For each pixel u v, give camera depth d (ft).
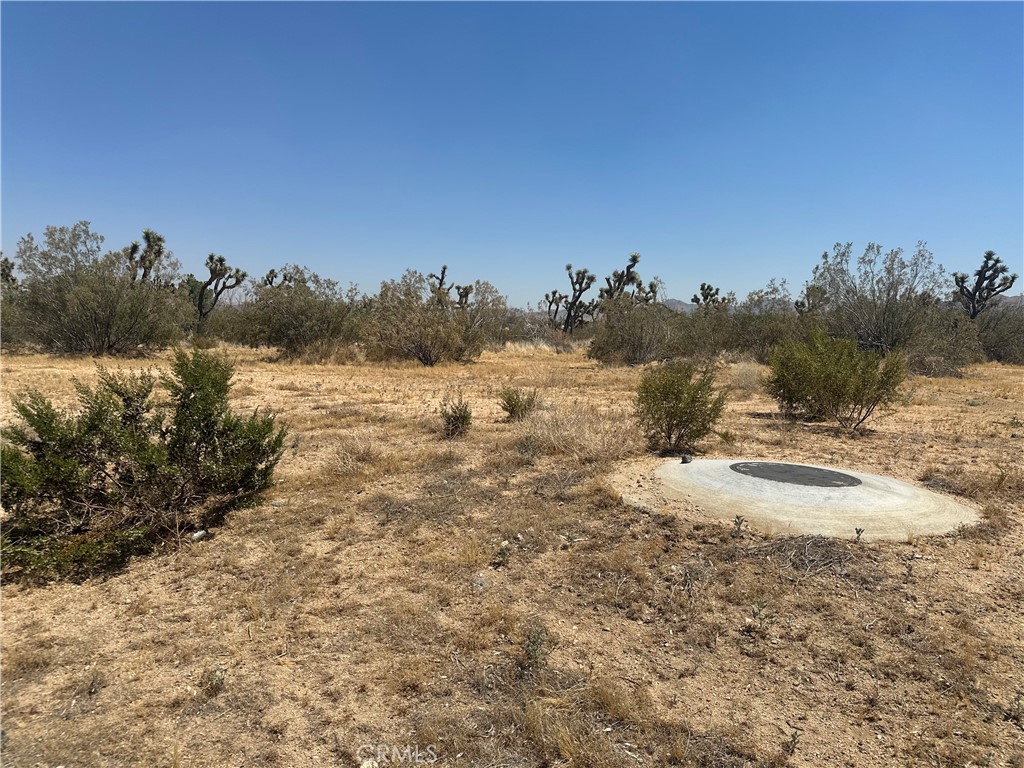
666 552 16.02
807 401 37.96
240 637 12.19
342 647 11.89
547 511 18.99
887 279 82.48
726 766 8.92
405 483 22.24
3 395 41.70
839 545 15.90
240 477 18.72
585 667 11.31
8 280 101.40
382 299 97.04
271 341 95.25
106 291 86.48
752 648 11.91
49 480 15.10
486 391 52.06
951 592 13.84
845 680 10.93
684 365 31.12
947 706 10.19
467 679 10.91
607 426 28.76
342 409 39.65
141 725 9.69
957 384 64.64
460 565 15.42
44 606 13.44
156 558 15.78
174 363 18.56
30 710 10.00
